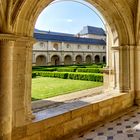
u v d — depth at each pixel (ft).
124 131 17.88
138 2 22.66
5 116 11.85
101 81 54.44
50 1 15.05
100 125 19.60
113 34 25.49
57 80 60.54
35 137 14.03
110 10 22.82
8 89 11.94
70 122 16.79
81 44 185.37
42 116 15.15
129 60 24.84
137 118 21.56
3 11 11.30
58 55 167.84
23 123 13.30
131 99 25.49
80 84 46.70
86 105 18.54
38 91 34.32
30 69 14.12
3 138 11.81
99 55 200.44
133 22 24.40
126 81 25.09
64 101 23.93
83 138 16.48
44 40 157.38
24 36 13.20
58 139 15.74
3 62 11.70
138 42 25.30
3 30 11.55
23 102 13.39
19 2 12.14
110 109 21.71
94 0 21.72
